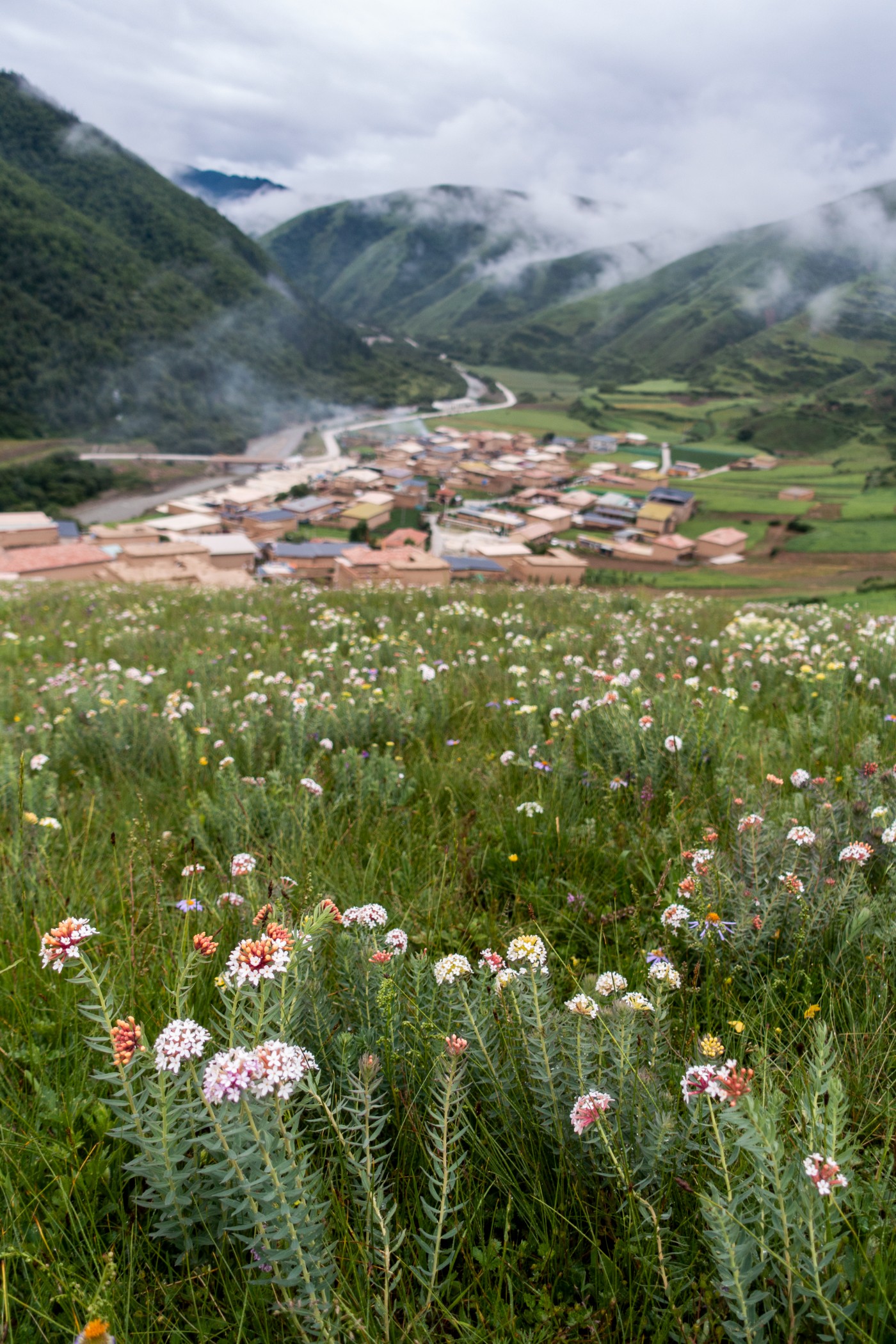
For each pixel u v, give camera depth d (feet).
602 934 9.57
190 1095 5.74
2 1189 6.01
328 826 12.55
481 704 19.98
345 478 501.15
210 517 387.96
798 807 11.48
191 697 22.13
